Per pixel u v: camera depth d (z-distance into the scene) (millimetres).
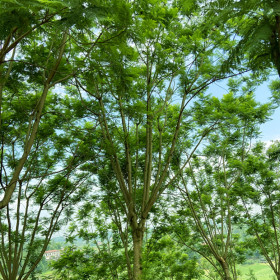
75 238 12469
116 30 4492
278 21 4812
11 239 9797
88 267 11914
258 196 13602
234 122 11391
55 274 11617
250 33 5406
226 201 14414
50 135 10469
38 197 10508
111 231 13211
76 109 10102
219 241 15883
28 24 3439
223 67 6305
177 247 16984
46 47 8016
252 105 12570
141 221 8836
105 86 8133
